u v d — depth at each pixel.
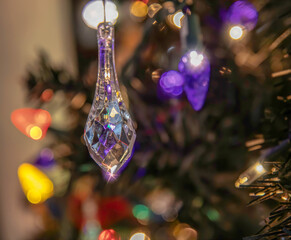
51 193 0.48
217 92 0.35
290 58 0.30
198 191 0.37
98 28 0.25
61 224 0.45
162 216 0.42
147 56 0.38
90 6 0.42
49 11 0.73
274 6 0.31
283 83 0.29
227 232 0.37
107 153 0.25
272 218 0.25
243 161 0.36
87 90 0.39
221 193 0.38
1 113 0.70
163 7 0.31
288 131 0.28
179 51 0.36
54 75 0.39
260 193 0.25
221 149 0.36
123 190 0.39
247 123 0.35
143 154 0.37
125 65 0.36
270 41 0.30
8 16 0.69
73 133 0.40
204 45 0.34
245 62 0.33
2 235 0.71
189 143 0.37
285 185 0.24
